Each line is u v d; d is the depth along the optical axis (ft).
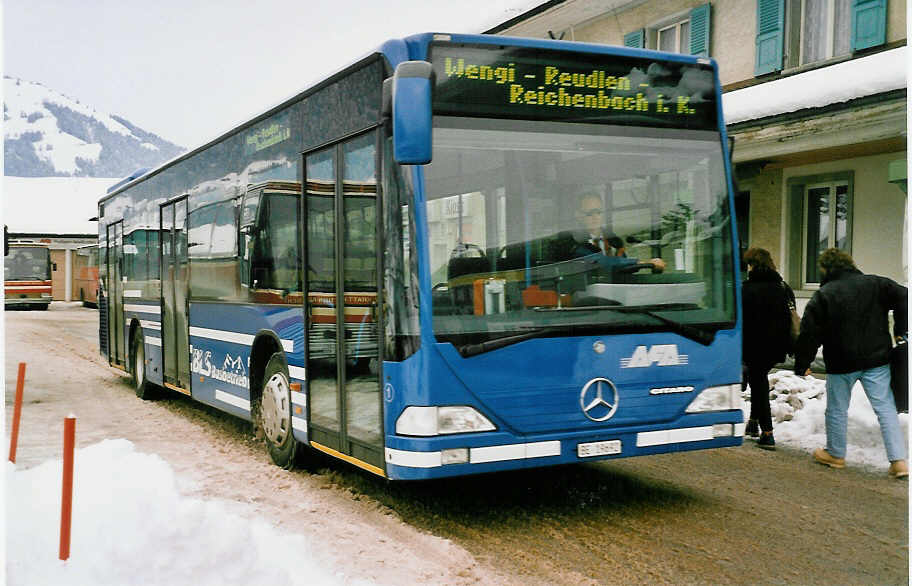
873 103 36.47
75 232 167.32
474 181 17.61
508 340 17.37
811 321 23.70
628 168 18.80
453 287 17.20
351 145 19.69
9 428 31.73
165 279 35.17
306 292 21.94
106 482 16.33
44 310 133.69
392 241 17.63
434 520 19.29
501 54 18.07
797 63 46.78
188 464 25.11
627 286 18.51
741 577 15.84
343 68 20.11
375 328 18.43
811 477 23.32
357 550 17.10
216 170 29.04
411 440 17.01
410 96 16.24
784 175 48.34
